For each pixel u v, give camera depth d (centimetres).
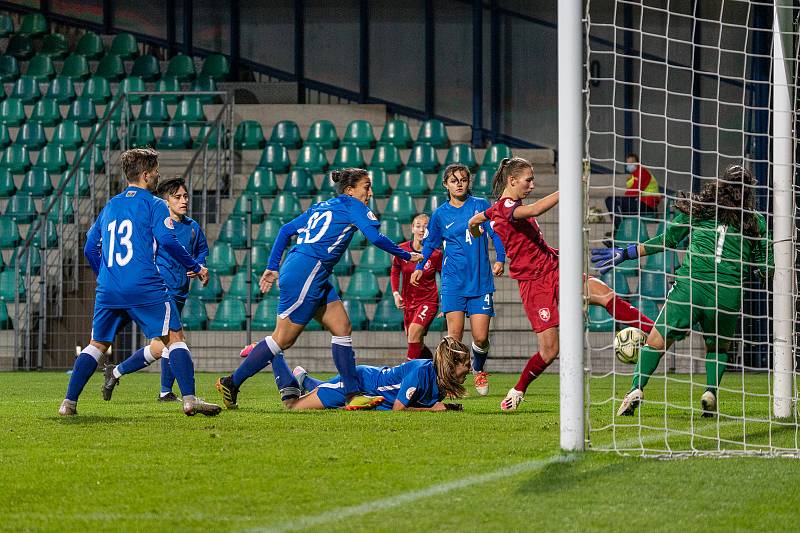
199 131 5059
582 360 1259
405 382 1873
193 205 4866
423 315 2744
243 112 5234
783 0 1769
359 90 5484
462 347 1886
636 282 4131
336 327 1895
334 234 1859
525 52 5312
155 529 832
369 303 4238
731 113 4975
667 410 1928
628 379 3222
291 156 5059
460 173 2442
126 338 4159
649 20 5066
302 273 1856
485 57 5362
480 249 2462
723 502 942
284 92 5469
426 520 860
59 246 4172
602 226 4206
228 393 1914
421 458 1205
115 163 4816
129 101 4941
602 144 5084
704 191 1789
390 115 5450
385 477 1072
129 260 1669
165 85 5241
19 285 4294
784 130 1802
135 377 3478
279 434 1453
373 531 820
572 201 1245
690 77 5012
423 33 5444
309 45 5531
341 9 5506
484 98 5353
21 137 5078
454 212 2466
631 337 1784
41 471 1116
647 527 838
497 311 4181
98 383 3102
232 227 4441
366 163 5094
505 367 4084
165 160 4931
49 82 5512
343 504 930
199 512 898
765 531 827
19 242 4488
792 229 1789
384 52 5459
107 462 1180
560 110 1259
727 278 1766
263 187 4756
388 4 5453
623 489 1003
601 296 1817
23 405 2119
